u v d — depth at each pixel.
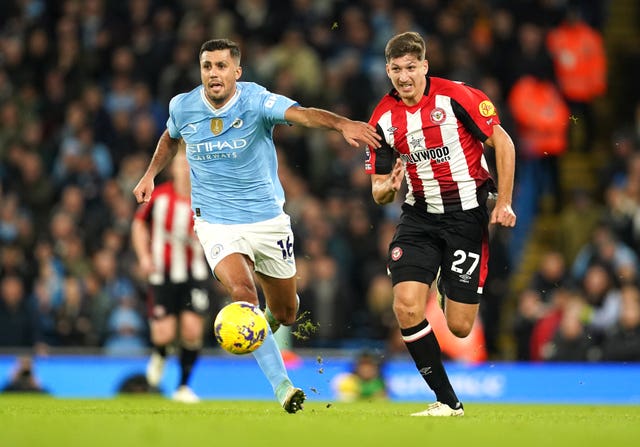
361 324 53.47
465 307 26.69
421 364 25.39
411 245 26.16
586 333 49.06
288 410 25.02
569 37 62.53
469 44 62.34
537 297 50.22
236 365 45.75
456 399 25.41
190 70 60.56
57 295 52.09
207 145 26.59
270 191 26.92
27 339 50.38
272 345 25.55
